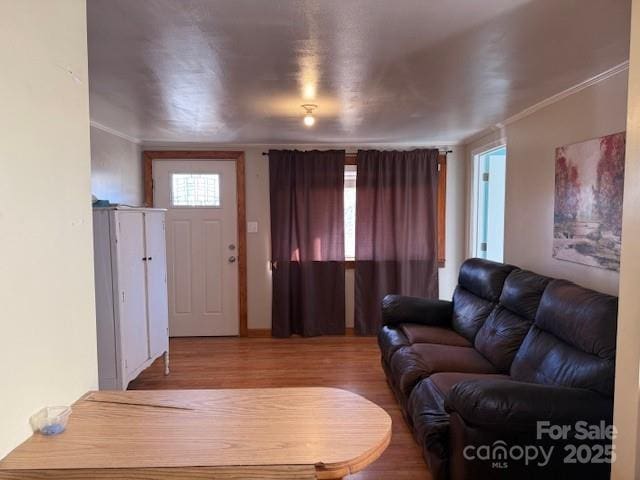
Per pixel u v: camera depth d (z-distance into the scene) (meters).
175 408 1.05
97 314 2.68
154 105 2.83
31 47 0.92
